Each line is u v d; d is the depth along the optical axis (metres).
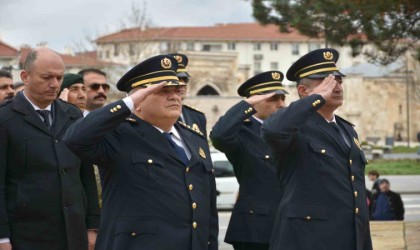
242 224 8.46
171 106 5.99
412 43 16.41
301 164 6.71
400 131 86.56
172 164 5.99
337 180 6.72
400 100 86.38
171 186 5.93
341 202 6.70
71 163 7.00
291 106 6.45
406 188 31.78
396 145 77.56
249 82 8.79
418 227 12.20
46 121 6.97
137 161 5.90
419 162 48.12
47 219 6.85
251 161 8.43
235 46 111.94
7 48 58.16
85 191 7.37
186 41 109.31
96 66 63.12
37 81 6.84
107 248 5.89
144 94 5.74
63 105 7.18
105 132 5.67
